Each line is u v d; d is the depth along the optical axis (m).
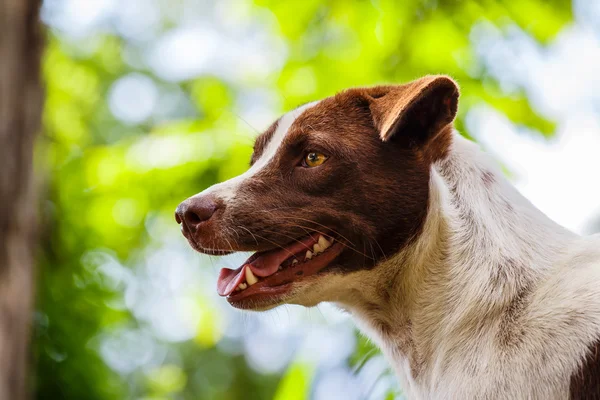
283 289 5.07
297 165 5.18
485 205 4.86
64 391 8.19
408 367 4.93
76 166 8.97
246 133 8.61
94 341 8.59
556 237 4.81
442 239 4.85
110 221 8.90
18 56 5.50
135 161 8.78
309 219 5.04
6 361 5.36
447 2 8.14
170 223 9.26
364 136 5.08
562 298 4.46
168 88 12.26
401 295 4.95
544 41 8.02
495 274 4.66
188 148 8.70
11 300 5.41
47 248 8.54
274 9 8.57
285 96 8.74
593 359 4.23
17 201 5.46
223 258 6.77
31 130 5.56
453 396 4.56
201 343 10.24
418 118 4.98
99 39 12.18
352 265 5.02
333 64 8.63
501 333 4.52
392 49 8.41
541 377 4.32
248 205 5.12
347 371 6.68
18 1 5.51
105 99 11.77
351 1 8.38
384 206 4.95
